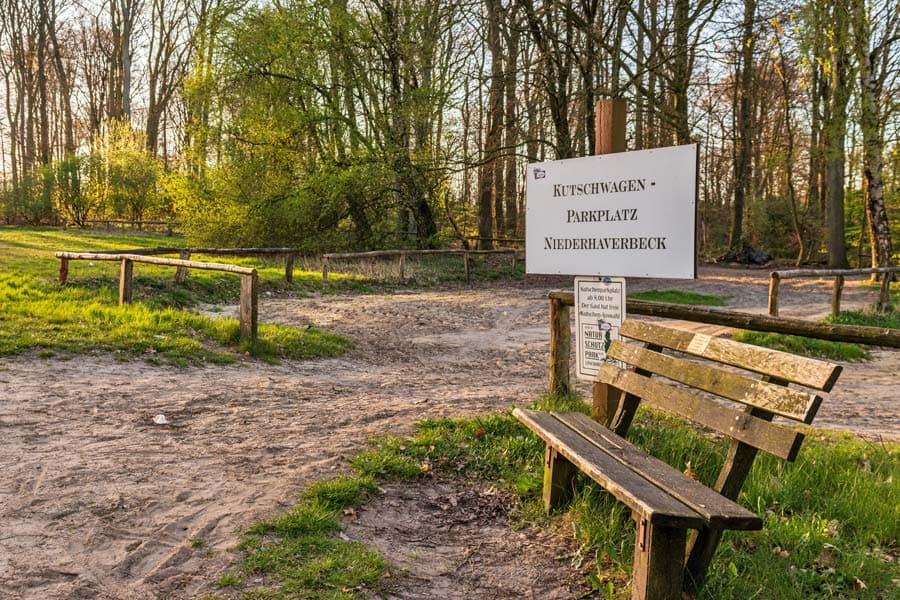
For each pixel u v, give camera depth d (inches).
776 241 1482.5
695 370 141.0
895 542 140.5
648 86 890.1
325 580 120.9
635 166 199.5
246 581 119.6
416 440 195.3
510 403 254.1
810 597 117.7
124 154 1433.3
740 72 1216.8
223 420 220.1
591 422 162.9
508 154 911.7
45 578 118.6
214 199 900.6
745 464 121.5
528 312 601.9
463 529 148.9
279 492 157.6
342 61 917.8
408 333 472.4
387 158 900.6
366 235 952.3
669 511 102.7
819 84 976.9
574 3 856.3
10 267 537.0
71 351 301.4
